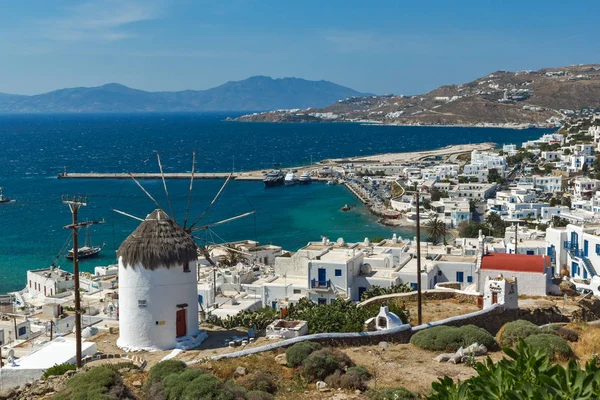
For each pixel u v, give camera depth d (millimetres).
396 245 99938
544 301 55938
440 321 47906
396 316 47281
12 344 68562
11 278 146750
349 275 74562
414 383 35969
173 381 33781
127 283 46031
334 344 43781
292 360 38781
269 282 85500
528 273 58469
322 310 50656
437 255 86562
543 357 22750
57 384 35906
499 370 22344
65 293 102375
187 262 47031
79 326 42000
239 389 33438
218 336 48781
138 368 39938
